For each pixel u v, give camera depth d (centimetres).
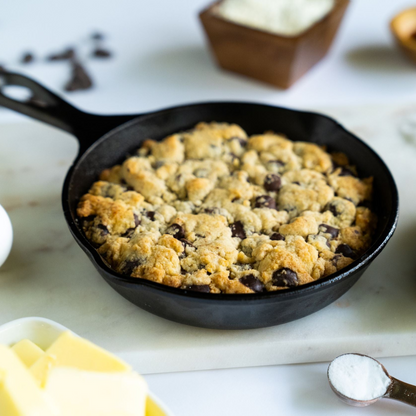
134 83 69
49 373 41
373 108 61
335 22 65
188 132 55
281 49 63
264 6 66
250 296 44
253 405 46
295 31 64
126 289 46
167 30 75
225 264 47
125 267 47
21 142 59
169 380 47
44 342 45
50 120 53
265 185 51
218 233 48
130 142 54
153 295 45
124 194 50
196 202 50
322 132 54
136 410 42
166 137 55
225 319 45
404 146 58
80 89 68
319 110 61
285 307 45
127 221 49
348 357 46
